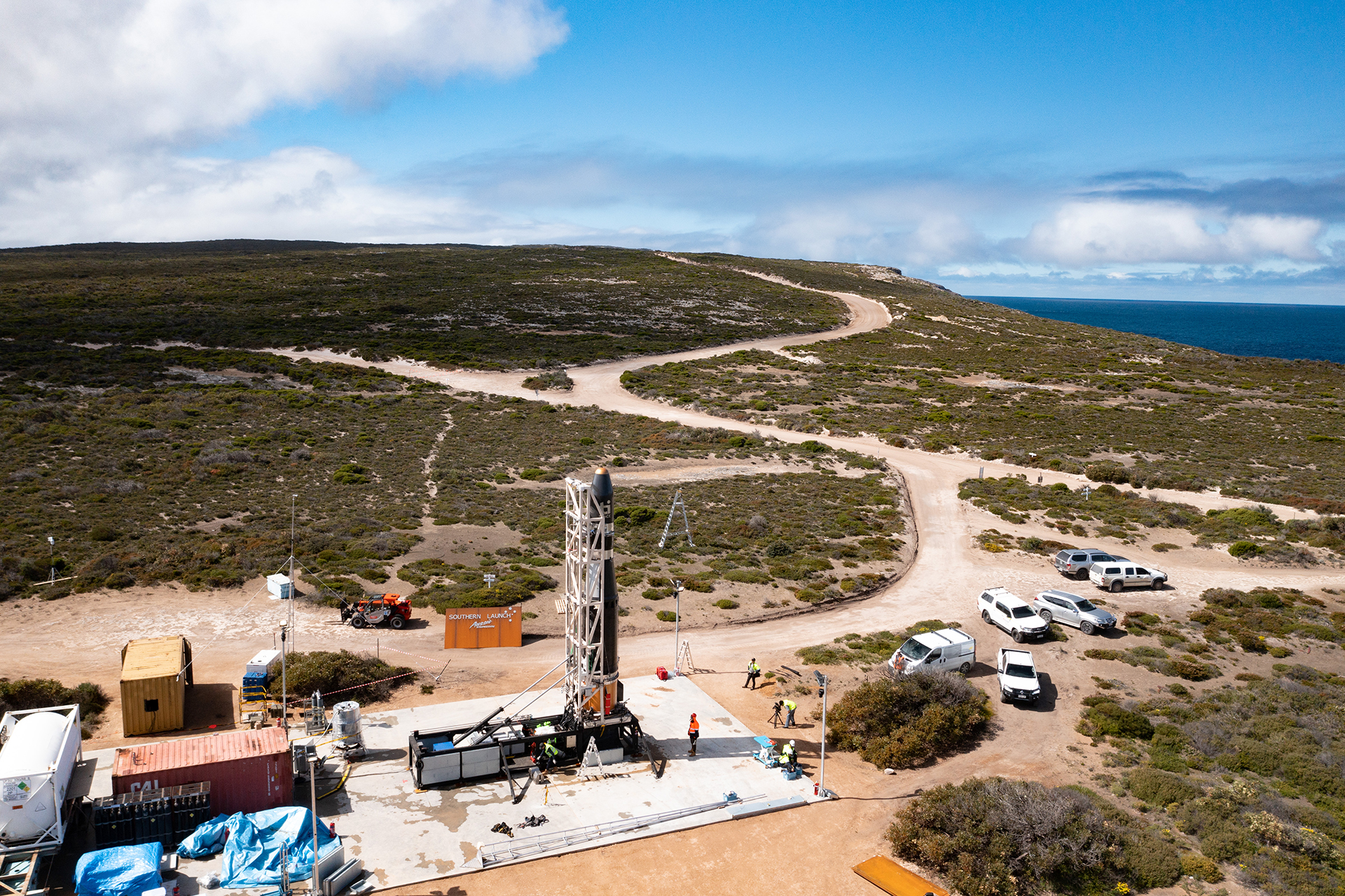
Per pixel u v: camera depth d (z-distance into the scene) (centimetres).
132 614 3450
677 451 7369
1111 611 4019
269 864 1845
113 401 7525
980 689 3158
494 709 2747
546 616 3662
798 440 8062
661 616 3750
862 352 12762
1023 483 6500
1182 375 11819
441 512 5309
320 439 7150
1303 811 2245
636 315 14475
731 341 13150
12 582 3591
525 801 2228
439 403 8931
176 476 5600
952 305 18212
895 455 7644
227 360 9581
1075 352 13662
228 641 3250
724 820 2200
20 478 5112
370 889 1836
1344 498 6050
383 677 2925
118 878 1725
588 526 2417
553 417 8650
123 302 12300
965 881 1936
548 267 19500
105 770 2252
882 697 2773
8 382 7625
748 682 3098
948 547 5047
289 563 3972
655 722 2750
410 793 2238
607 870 1966
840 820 2241
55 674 2866
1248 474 6950
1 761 1838
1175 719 2873
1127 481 6631
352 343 11169
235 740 2133
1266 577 4550
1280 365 13200
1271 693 3045
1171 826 2228
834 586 4222
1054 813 2094
